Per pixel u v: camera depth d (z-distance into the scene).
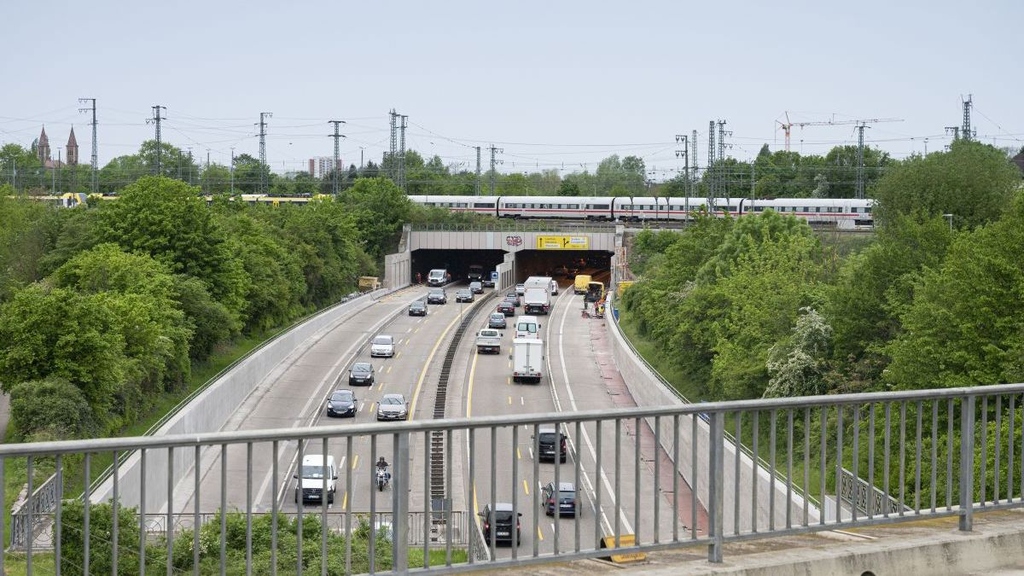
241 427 60.81
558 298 127.25
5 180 167.25
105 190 171.88
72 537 19.67
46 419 41.16
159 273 64.38
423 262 149.50
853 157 169.25
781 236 65.00
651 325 79.38
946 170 72.75
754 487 9.05
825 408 9.45
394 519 7.86
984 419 10.08
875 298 44.56
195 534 7.41
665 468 47.09
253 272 83.62
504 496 42.09
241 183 171.62
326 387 73.06
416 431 7.88
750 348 53.75
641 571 8.47
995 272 33.47
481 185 180.88
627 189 193.62
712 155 121.06
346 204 137.38
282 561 22.31
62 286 61.94
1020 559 9.79
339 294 113.81
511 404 69.25
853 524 9.48
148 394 53.31
